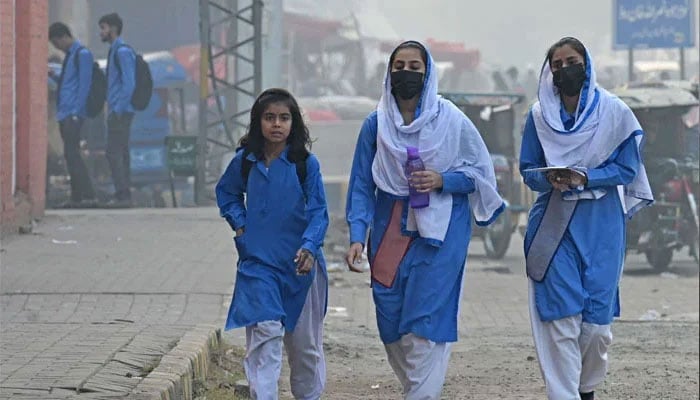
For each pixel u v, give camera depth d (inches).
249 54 2287.2
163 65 2215.8
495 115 1839.3
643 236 1572.3
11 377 610.2
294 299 597.6
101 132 2076.8
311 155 596.1
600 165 588.1
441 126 579.2
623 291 1380.4
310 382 620.4
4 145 1355.8
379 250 589.6
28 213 1451.8
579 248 585.9
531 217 602.2
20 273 1109.7
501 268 1584.6
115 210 1770.4
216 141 2090.3
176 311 951.6
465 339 1010.7
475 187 585.9
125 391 585.6
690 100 1579.7
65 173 2074.3
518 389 771.4
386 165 583.5
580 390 614.5
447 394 750.5
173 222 1565.0
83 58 1850.4
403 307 583.5
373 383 788.6
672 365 890.1
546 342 592.1
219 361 769.6
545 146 593.0
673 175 1571.1
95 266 1164.5
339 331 1015.6
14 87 1421.0
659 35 2726.4
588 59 584.7
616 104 586.6
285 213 589.6
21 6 1441.9
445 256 579.8
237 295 592.7
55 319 890.1
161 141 2182.6
